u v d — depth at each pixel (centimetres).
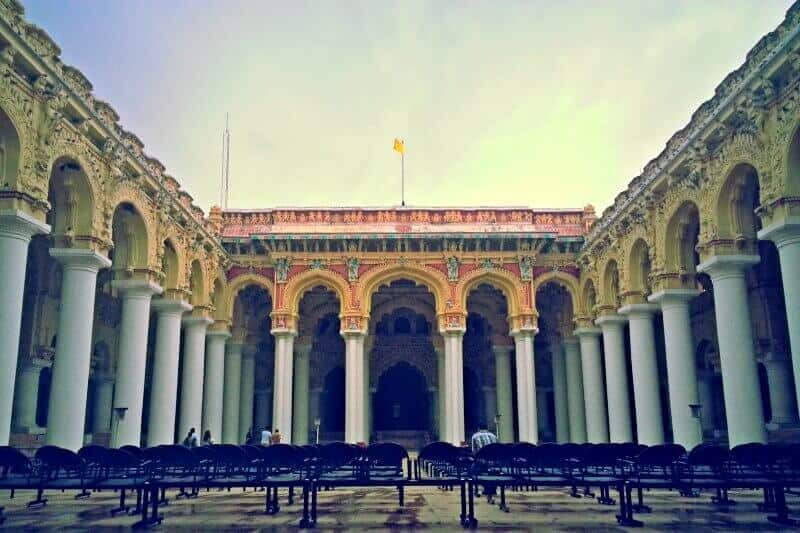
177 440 2558
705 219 1455
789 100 1145
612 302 2195
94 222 1405
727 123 1330
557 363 2783
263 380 3020
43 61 1152
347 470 1005
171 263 1925
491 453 947
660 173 1645
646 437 1864
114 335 2286
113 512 992
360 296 2386
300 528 852
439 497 1247
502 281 2447
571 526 865
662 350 2566
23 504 1121
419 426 3088
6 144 1112
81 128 1331
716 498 1170
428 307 2861
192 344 2153
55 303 1980
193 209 2083
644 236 1822
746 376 1359
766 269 1959
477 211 2531
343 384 3103
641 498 1017
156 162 1750
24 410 1827
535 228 2503
